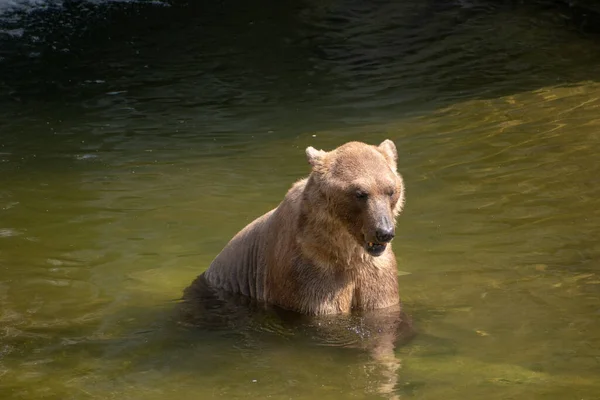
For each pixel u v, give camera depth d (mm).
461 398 7641
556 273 10688
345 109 19375
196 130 18188
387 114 18812
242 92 21172
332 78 22203
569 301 9852
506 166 14898
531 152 15531
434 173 14742
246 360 8750
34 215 13633
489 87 20562
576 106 18375
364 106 19562
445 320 9523
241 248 10805
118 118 19281
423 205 13352
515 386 7836
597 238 11719
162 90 21500
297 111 19375
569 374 8047
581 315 9461
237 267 10766
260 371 8461
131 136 17875
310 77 22359
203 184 14781
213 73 22938
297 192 9922
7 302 10633
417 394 7766
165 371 8547
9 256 12086
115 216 13500
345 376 8250
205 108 19906
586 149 15445
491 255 11391
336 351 8883
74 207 13922
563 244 11578
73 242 12578
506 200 13328
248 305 10273
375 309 9734
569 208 12844
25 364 8844
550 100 19047
